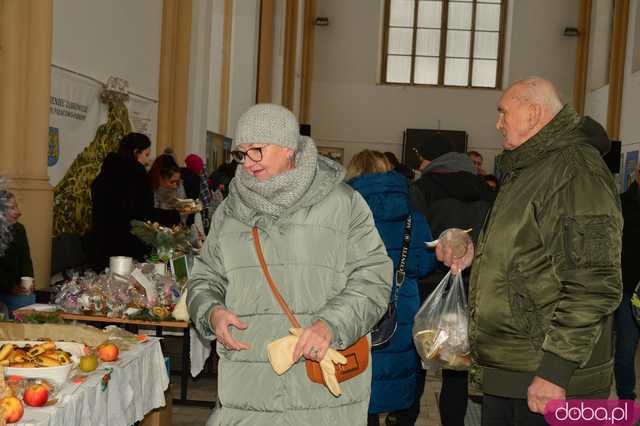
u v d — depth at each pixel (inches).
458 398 152.0
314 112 828.0
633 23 631.2
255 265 86.2
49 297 195.0
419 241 133.5
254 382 85.4
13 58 216.4
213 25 520.7
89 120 274.7
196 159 332.2
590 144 90.2
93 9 274.1
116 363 117.6
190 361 195.8
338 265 86.8
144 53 336.5
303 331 81.4
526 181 90.1
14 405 88.6
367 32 821.9
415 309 133.9
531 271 88.4
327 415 85.5
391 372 131.0
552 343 83.8
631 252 186.2
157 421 145.9
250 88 606.9
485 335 92.4
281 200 84.8
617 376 190.7
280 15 695.1
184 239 201.0
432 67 833.5
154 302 174.1
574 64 813.2
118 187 228.4
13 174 215.5
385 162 137.5
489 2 828.6
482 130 819.4
